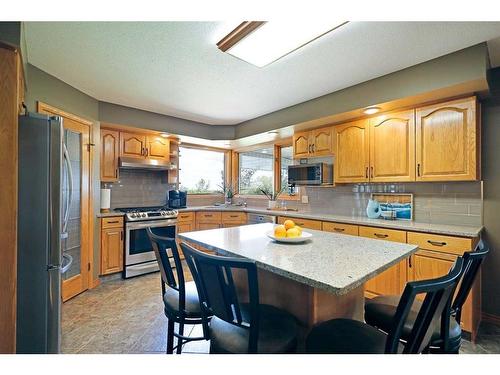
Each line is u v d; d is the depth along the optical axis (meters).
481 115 2.46
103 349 1.95
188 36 1.92
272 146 4.76
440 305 0.92
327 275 1.07
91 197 3.19
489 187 2.43
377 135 2.90
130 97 3.22
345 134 3.21
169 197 4.43
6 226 1.55
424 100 2.46
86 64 2.37
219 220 4.45
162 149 4.27
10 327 1.54
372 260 1.29
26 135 1.67
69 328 2.25
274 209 4.31
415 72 2.33
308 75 2.55
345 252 1.44
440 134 2.44
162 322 2.36
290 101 3.30
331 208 3.70
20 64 1.67
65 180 1.98
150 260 3.73
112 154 3.70
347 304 1.54
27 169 1.66
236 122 4.38
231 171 5.43
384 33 1.85
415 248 1.55
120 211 3.71
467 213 2.53
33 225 1.67
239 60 2.26
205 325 1.27
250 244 1.64
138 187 4.32
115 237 3.45
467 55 2.04
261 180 4.99
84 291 3.06
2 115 1.56
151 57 2.23
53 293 1.70
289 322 1.24
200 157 5.16
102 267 3.32
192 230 4.39
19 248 1.64
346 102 2.85
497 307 2.38
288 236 1.65
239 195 5.28
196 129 4.35
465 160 2.30
